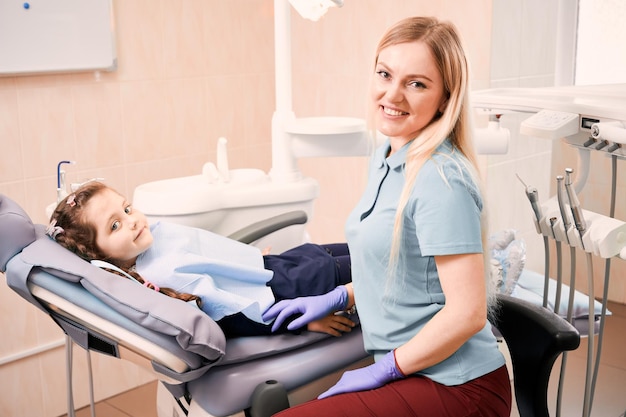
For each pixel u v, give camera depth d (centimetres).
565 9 205
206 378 157
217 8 303
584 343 186
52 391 271
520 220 213
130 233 167
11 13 238
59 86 257
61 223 165
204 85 303
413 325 146
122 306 143
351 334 173
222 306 159
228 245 184
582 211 168
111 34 265
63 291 150
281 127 223
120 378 289
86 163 268
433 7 281
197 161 305
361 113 316
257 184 222
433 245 133
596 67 203
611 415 180
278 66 222
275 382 154
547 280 183
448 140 144
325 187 341
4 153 247
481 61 268
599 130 161
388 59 142
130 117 279
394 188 147
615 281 179
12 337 258
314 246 190
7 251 157
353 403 140
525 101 185
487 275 149
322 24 324
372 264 147
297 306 163
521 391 168
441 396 140
